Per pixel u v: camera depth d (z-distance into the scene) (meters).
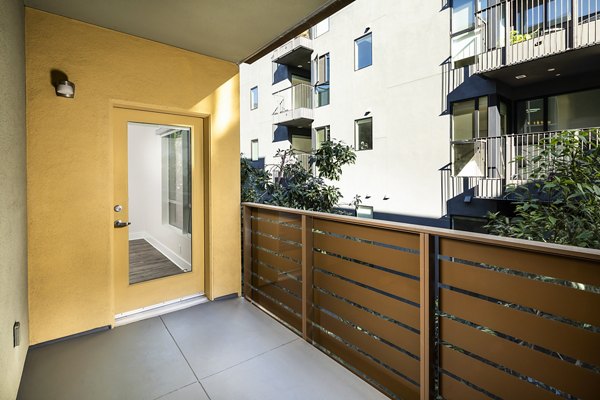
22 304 1.90
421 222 6.31
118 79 2.48
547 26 4.69
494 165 5.25
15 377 1.68
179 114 2.91
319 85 8.50
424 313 1.58
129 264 2.74
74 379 1.89
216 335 2.44
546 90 5.24
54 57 2.21
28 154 2.13
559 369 1.19
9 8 1.58
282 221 2.72
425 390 1.60
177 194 3.00
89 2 2.05
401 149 6.57
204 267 3.16
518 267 1.28
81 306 2.38
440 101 5.96
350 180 7.53
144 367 2.02
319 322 2.32
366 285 1.95
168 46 2.72
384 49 6.79
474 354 1.46
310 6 2.14
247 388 1.83
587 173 2.30
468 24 5.58
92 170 2.39
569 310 1.15
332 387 1.85
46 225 2.21
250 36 2.57
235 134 3.20
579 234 2.15
